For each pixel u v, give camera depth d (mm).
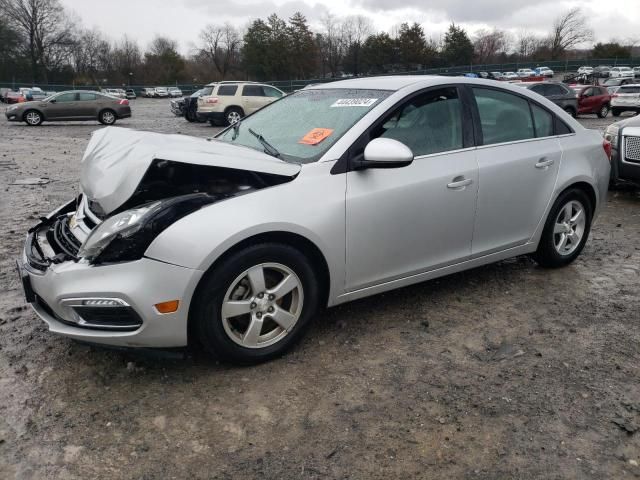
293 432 2510
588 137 4449
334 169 3107
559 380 2908
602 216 6473
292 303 3064
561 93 22266
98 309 2680
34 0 77500
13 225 6016
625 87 27219
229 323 2908
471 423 2568
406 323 3549
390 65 85688
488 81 3914
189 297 2695
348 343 3289
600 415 2619
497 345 3279
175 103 27250
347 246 3141
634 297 3980
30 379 2906
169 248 2635
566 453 2375
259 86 21016
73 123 24094
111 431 2510
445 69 67688
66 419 2588
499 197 3789
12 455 2354
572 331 3453
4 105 48844
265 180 2967
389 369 3014
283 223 2861
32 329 3461
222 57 96000
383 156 2998
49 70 81438
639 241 5418
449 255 3656
